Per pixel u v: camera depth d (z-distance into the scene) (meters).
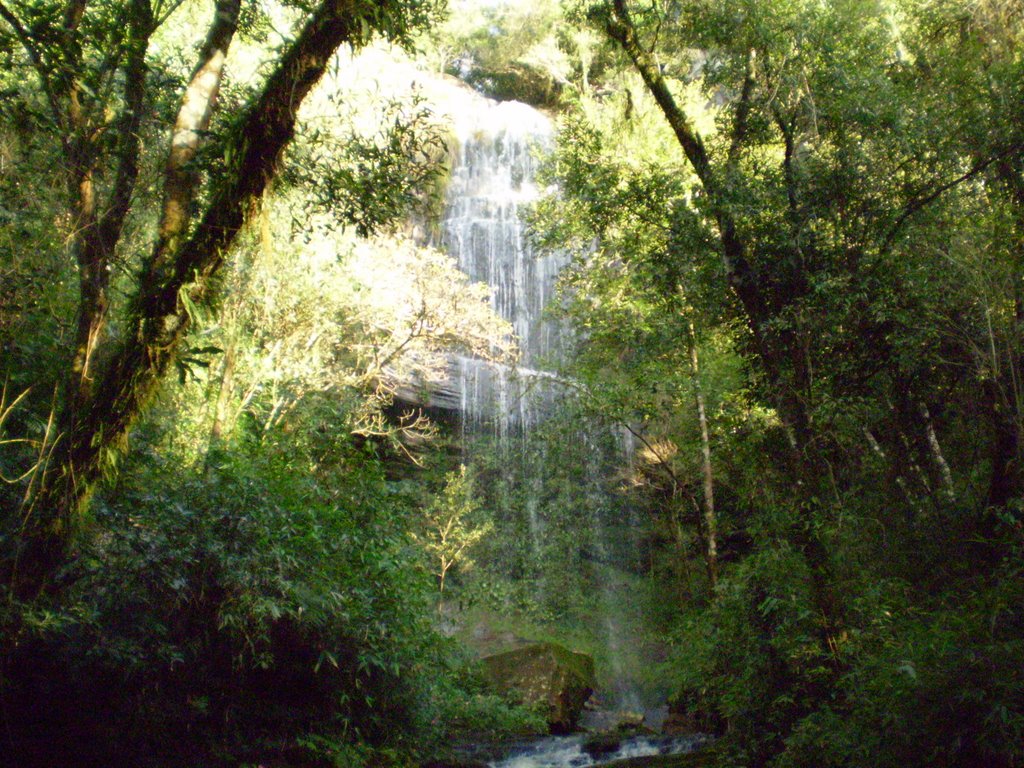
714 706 10.90
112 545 5.02
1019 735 4.18
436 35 5.80
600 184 8.29
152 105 5.71
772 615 6.82
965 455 8.59
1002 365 7.05
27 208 5.07
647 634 17.91
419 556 8.16
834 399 7.10
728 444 10.46
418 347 16.28
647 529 20.06
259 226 4.91
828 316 6.96
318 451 7.68
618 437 19.19
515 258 22.91
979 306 7.10
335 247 11.98
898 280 7.30
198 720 5.50
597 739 11.09
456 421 20.88
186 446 8.64
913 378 7.95
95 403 4.53
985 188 7.66
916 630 5.09
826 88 7.41
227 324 10.55
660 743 10.73
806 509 6.68
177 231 4.80
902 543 7.25
